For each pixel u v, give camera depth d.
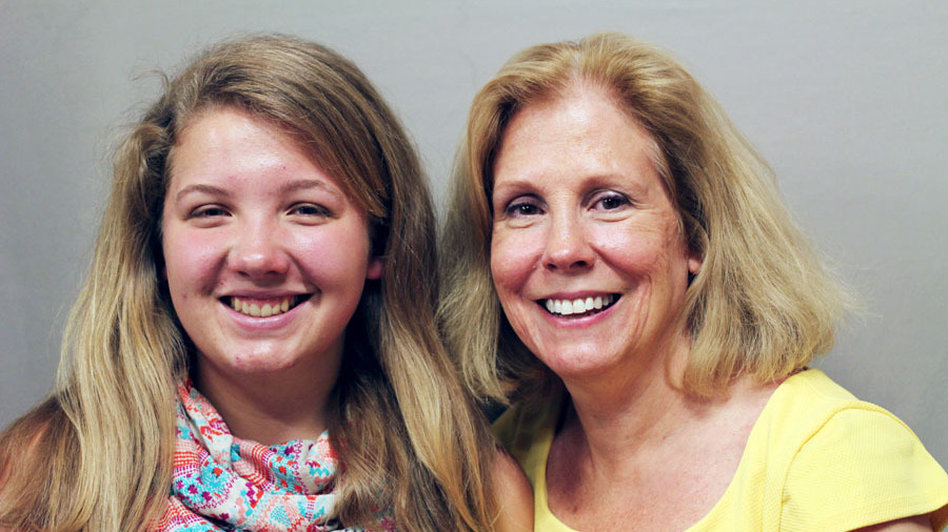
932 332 1.49
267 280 1.06
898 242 1.48
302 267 1.07
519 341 1.35
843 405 1.05
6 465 1.09
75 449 1.09
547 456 1.35
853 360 1.51
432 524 1.20
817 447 1.02
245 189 1.05
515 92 1.13
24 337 1.61
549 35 1.53
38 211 1.58
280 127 1.07
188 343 1.19
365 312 1.27
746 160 1.21
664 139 1.13
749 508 1.05
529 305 1.17
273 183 1.05
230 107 1.07
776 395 1.12
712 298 1.16
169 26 1.55
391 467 1.20
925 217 1.47
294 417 1.19
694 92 1.16
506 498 1.27
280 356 1.08
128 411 1.11
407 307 1.25
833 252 1.49
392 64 1.56
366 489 1.15
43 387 1.61
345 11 1.56
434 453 1.19
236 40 1.18
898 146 1.47
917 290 1.48
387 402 1.25
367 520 1.15
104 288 1.15
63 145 1.57
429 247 1.29
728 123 1.22
